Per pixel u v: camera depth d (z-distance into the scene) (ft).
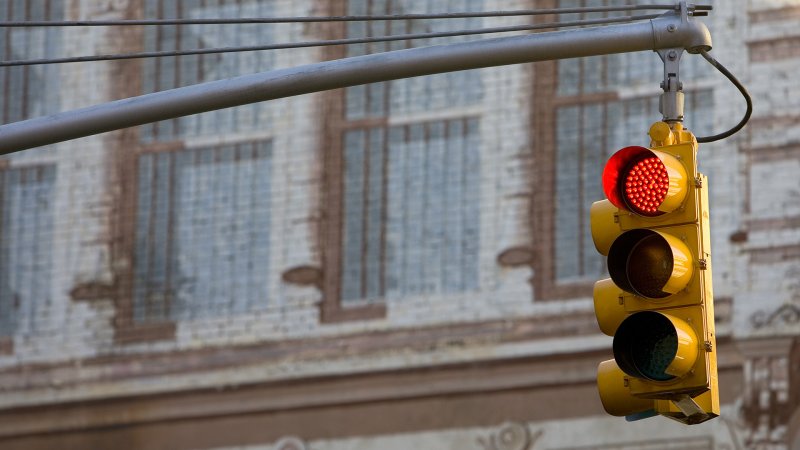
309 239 80.79
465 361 76.18
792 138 74.38
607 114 77.97
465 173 79.36
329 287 79.56
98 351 82.12
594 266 76.18
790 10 75.87
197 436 79.20
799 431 70.69
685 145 33.71
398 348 77.36
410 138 80.74
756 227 73.67
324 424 77.41
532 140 78.69
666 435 72.38
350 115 81.92
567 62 79.00
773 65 75.51
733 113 75.46
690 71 76.69
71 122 39.17
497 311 76.69
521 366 75.36
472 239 78.33
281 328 79.61
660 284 32.71
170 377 80.59
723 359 72.38
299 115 82.53
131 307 82.48
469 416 75.36
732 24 76.48
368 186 80.69
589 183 77.41
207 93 38.47
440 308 77.56
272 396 78.69
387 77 37.63
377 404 76.95
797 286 72.38
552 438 73.92
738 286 73.10
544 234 77.30
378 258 79.41
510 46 36.88
